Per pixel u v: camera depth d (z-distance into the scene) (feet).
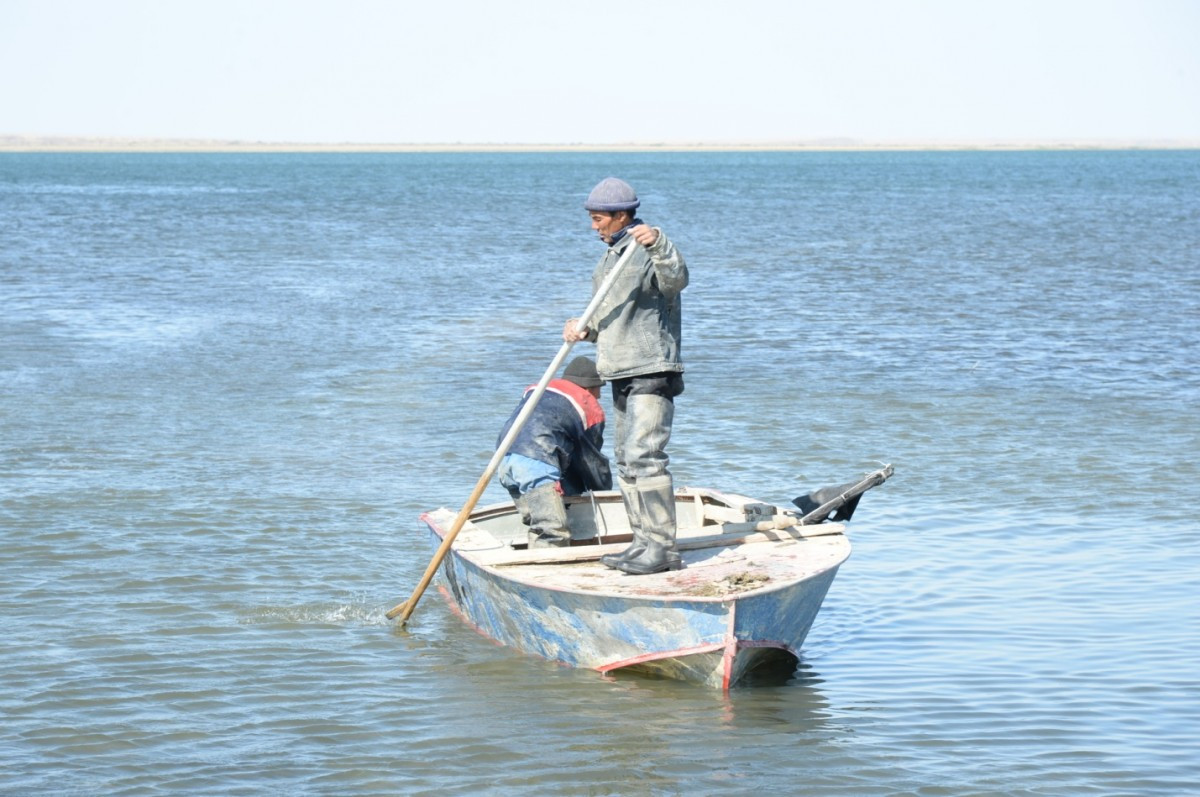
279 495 39.22
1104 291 94.94
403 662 26.78
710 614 24.29
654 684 25.71
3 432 47.16
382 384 58.23
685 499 31.91
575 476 31.17
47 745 22.39
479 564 26.99
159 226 170.60
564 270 115.44
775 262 120.67
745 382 57.62
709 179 418.72
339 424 49.57
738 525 28.94
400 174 493.36
